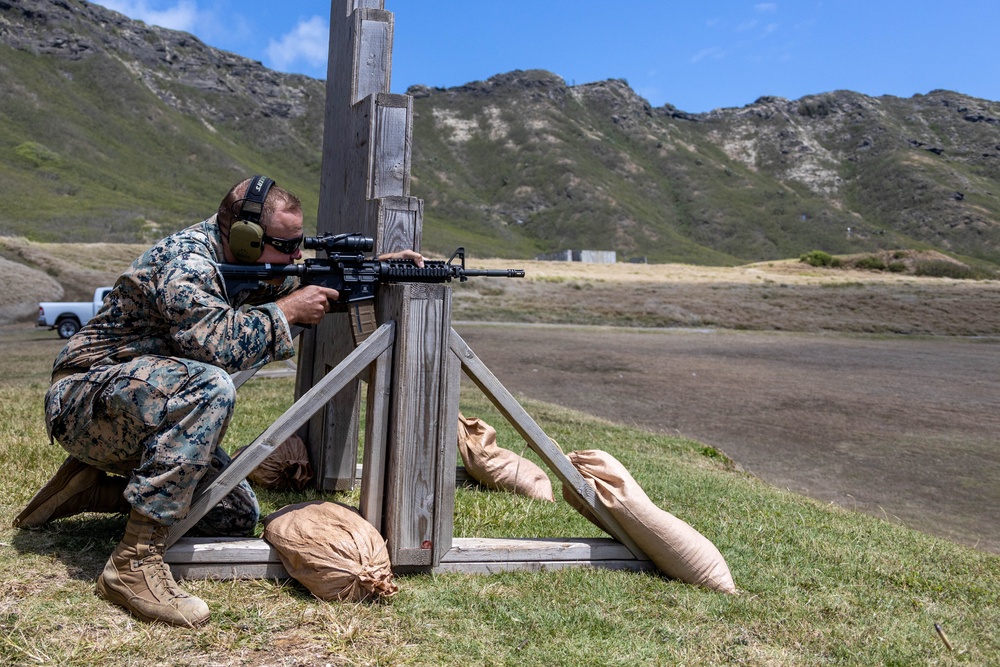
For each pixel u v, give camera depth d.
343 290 3.19
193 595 2.76
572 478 3.42
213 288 2.82
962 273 76.62
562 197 189.12
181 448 2.69
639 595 3.20
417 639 2.62
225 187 142.62
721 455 8.13
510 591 3.13
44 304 23.47
